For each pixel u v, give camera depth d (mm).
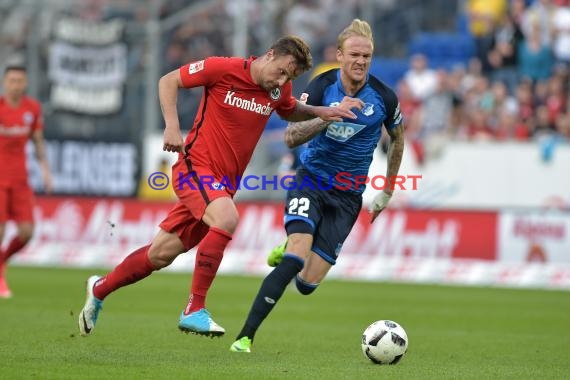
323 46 83875
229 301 47656
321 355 28625
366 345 26672
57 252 71250
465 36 82812
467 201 66938
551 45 79312
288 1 82375
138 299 47688
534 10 79938
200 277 25516
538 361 28562
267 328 36844
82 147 72625
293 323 39031
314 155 29922
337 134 29328
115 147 72250
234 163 26719
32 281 56531
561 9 80750
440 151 67125
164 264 26984
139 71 73625
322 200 29719
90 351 27578
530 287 62125
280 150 70562
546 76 79188
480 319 42344
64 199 71500
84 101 73250
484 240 64250
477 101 75312
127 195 71812
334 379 22906
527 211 63688
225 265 68062
